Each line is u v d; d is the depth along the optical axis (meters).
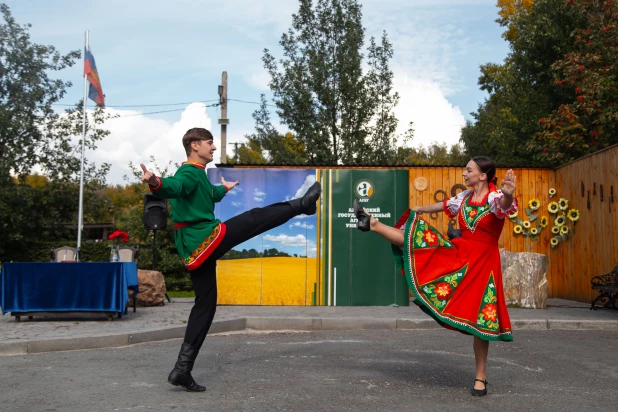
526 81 23.97
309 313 9.63
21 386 4.79
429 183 12.84
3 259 20.06
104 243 20.11
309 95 20.22
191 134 4.62
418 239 4.57
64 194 20.64
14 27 19.67
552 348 6.95
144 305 10.92
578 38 18.38
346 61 20.27
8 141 19.81
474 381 4.98
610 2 17.69
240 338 7.75
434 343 7.25
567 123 18.22
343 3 20.67
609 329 8.73
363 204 11.16
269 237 11.16
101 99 17.67
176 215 4.53
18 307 8.35
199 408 4.11
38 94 19.64
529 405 4.32
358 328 8.74
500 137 25.17
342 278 11.05
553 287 13.21
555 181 13.33
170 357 6.17
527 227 13.11
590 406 4.32
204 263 4.52
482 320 4.43
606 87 16.86
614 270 10.80
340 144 20.55
